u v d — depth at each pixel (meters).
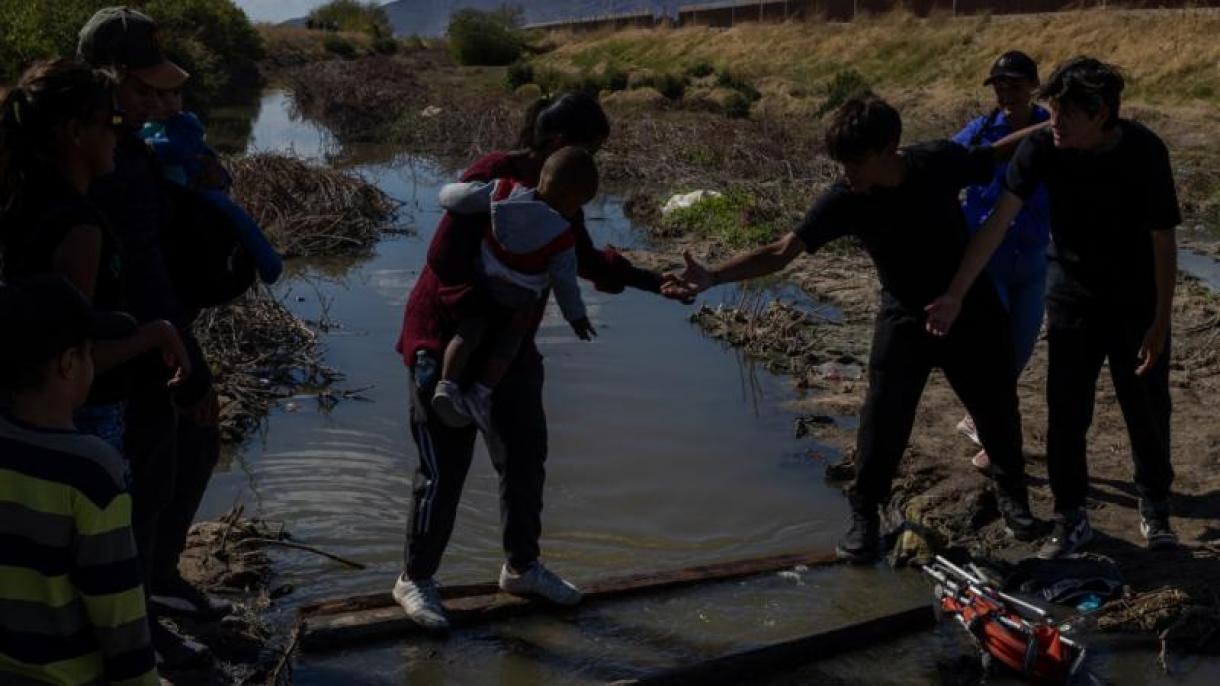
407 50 54.56
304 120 28.69
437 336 4.56
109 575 2.65
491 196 4.39
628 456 6.82
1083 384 5.43
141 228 4.03
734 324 9.55
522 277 4.41
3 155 3.38
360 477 6.46
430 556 4.80
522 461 4.80
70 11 22.14
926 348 5.30
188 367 3.76
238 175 13.45
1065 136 5.02
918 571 5.48
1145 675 4.65
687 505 6.21
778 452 6.94
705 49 39.91
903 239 5.09
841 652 4.77
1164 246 5.16
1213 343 8.78
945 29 32.22
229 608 4.88
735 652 4.56
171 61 4.35
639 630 4.91
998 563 5.45
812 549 5.76
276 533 5.70
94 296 3.57
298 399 7.71
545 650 4.73
